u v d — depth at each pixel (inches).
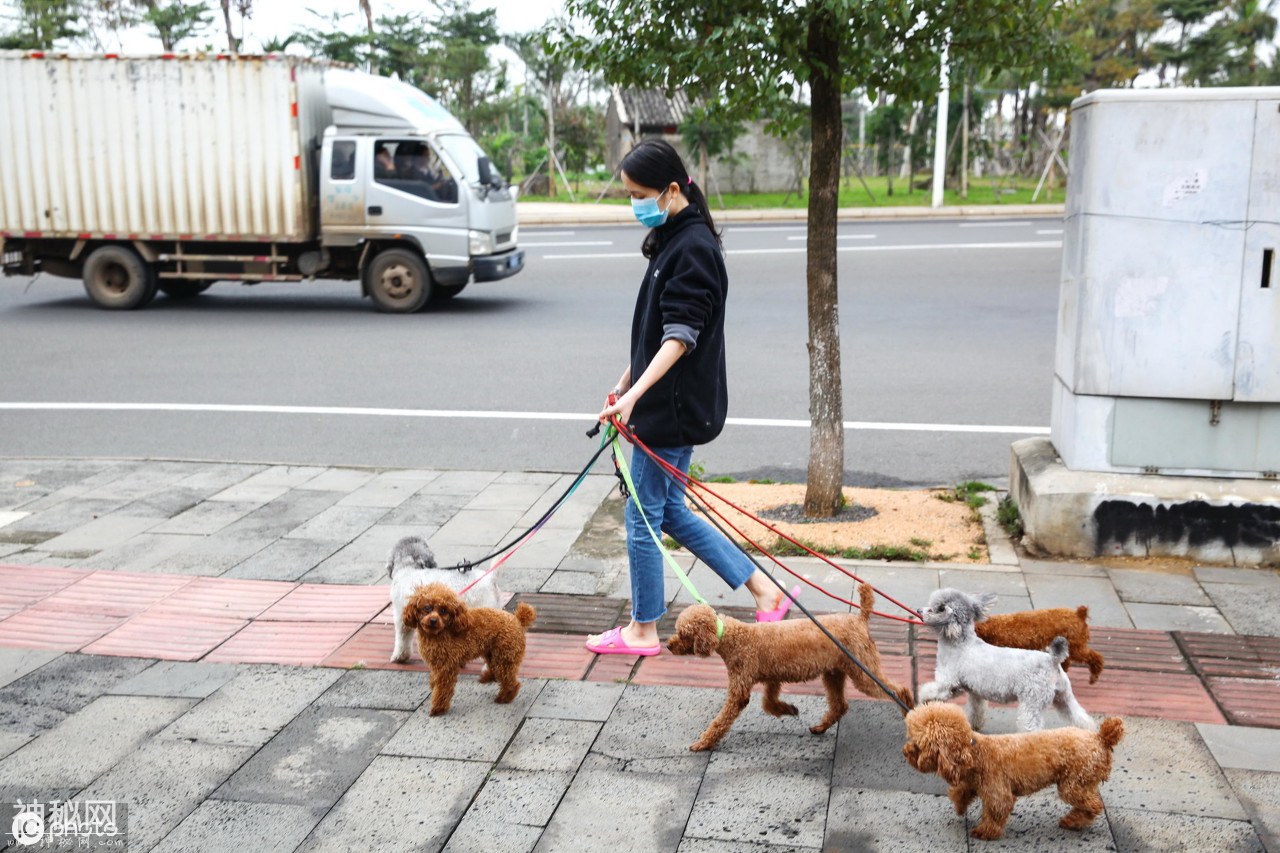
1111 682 181.3
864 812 146.7
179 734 170.9
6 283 767.7
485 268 611.8
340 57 1728.6
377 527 274.8
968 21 245.3
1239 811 144.8
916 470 325.1
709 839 141.2
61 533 271.6
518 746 165.8
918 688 180.4
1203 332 226.8
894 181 1695.4
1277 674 183.2
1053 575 228.5
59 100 620.7
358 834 143.7
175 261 642.2
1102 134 225.5
